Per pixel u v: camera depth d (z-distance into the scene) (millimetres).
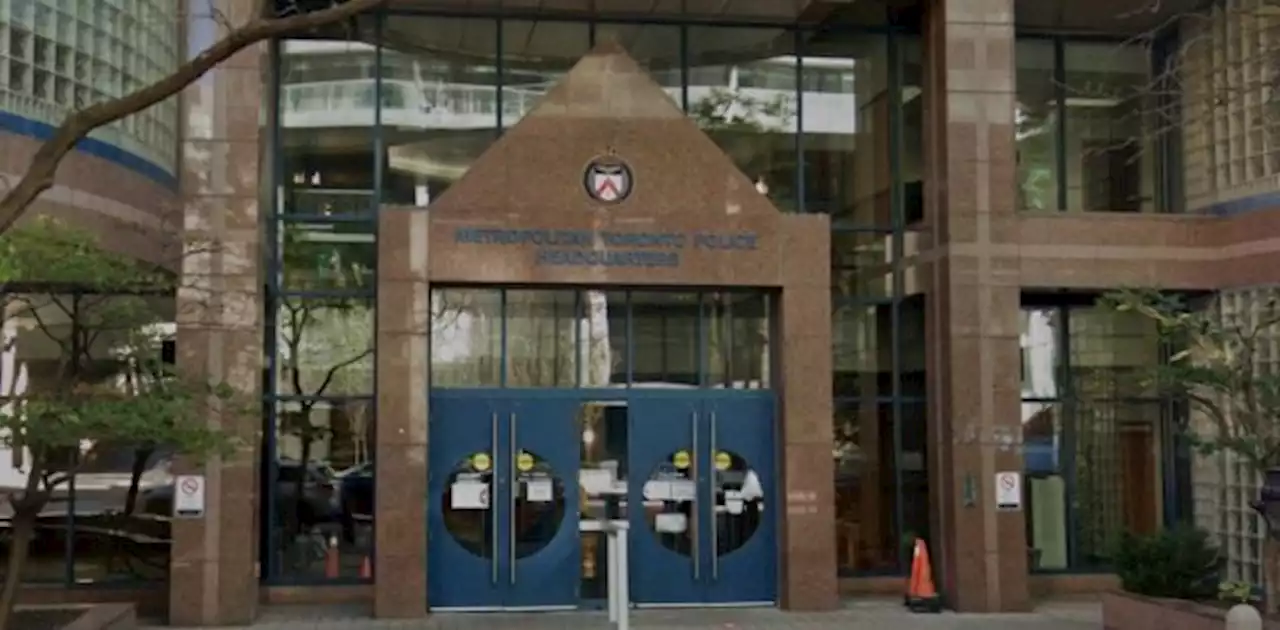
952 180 19344
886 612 18453
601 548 18469
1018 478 18938
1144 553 16781
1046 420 21078
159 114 18203
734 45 20984
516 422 18484
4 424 12039
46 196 15453
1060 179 21391
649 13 20641
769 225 18594
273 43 19797
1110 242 19844
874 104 21156
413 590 17500
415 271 17875
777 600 18531
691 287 18578
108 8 16953
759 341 19156
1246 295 19562
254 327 17469
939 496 19359
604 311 19031
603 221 18344
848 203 20922
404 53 20406
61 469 14922
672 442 18750
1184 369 16531
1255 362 18953
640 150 18500
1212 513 20203
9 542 17750
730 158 19625
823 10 20438
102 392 14977
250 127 17781
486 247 18062
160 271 16375
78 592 17969
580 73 18531
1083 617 18250
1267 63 18906
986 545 18719
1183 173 21234
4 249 12375
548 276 18172
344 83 20250
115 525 18219
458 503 18250
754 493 18750
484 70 20594
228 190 17641
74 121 9930
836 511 20359
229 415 15898
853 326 20734
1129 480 21125
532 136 18328
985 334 19156
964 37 19547
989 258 19312
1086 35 21594
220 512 17188
